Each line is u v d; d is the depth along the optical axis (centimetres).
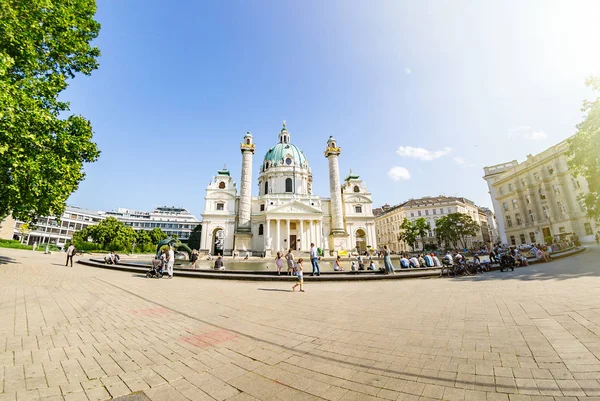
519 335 497
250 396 321
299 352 457
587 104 2195
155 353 452
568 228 4200
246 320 666
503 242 5516
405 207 8806
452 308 744
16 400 300
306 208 5956
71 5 1417
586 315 590
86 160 1689
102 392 325
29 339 496
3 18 1049
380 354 441
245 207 5628
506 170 5678
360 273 1692
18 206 1450
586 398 295
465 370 373
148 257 4481
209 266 2877
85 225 10706
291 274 1633
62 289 1044
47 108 1349
